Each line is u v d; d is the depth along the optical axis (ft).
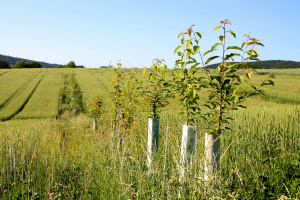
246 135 14.66
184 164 9.41
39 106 94.73
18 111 87.10
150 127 13.12
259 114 22.04
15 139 15.28
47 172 12.47
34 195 10.15
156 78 15.44
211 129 9.43
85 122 41.06
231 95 9.28
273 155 12.10
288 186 9.00
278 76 155.94
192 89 9.75
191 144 9.70
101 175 12.86
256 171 10.89
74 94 115.44
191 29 9.67
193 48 9.57
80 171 13.42
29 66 436.76
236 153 12.42
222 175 9.45
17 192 10.00
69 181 12.39
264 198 8.27
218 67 9.27
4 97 107.96
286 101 81.66
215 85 9.40
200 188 8.04
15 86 136.98
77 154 17.08
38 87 136.05
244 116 19.10
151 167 10.23
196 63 9.49
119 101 23.41
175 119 26.43
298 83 124.47
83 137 26.94
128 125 21.66
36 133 19.35
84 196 10.23
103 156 14.47
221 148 13.07
